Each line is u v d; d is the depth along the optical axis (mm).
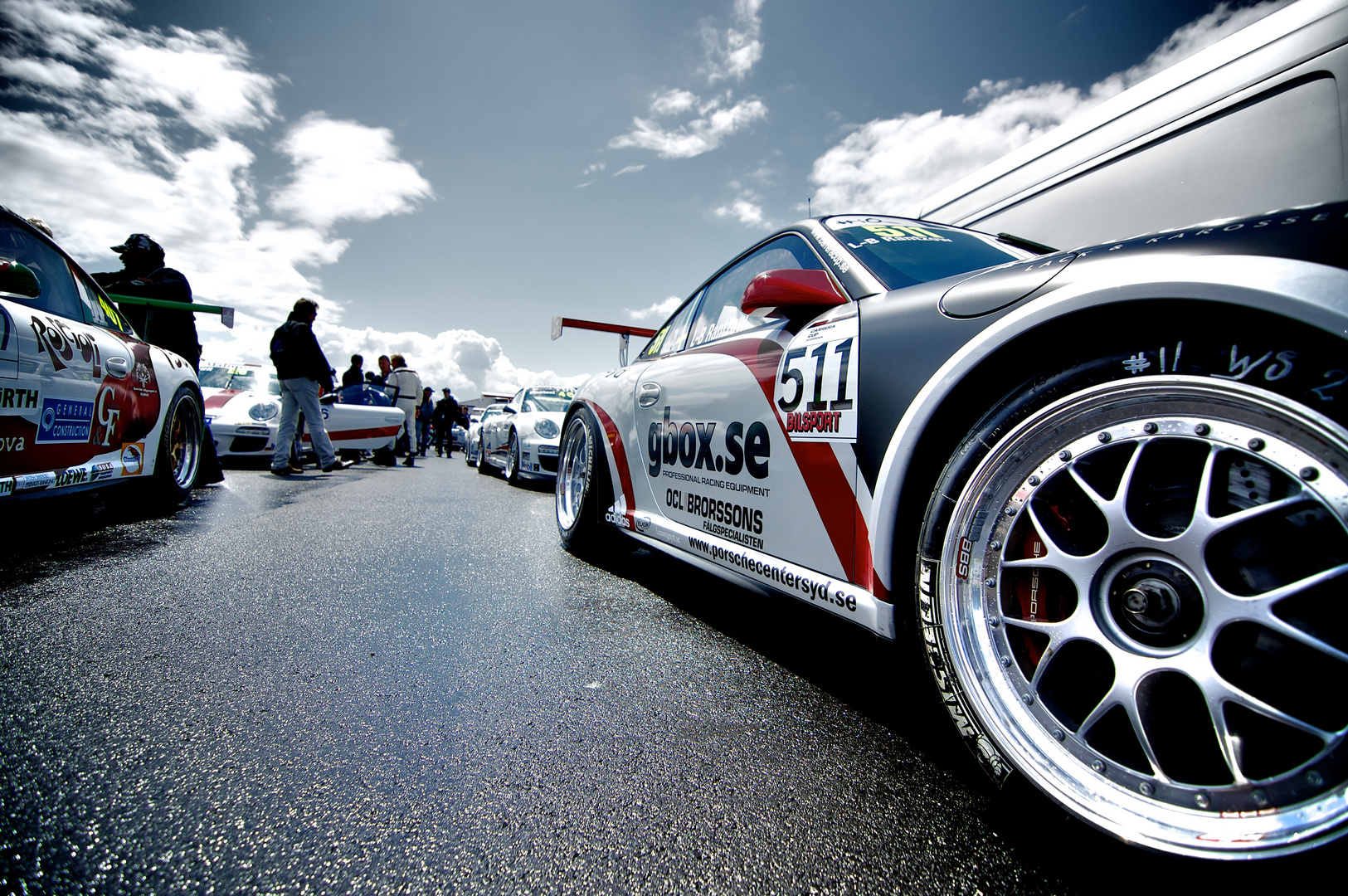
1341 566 711
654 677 1534
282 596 2084
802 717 1336
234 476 5840
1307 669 745
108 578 2191
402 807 982
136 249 5164
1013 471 1000
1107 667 929
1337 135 2217
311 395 6320
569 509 3074
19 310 2398
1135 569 861
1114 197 3018
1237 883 742
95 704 1282
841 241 1660
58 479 2582
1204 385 818
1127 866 873
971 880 848
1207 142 2623
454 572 2520
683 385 2115
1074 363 946
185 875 817
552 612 2029
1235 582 794
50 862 829
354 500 4586
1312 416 735
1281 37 2385
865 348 1293
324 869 841
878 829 958
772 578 1536
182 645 1611
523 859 873
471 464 10391
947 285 1190
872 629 1222
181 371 3727
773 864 875
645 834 936
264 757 1109
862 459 1266
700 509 1941
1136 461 868
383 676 1481
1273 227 796
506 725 1267
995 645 1004
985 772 998
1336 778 705
